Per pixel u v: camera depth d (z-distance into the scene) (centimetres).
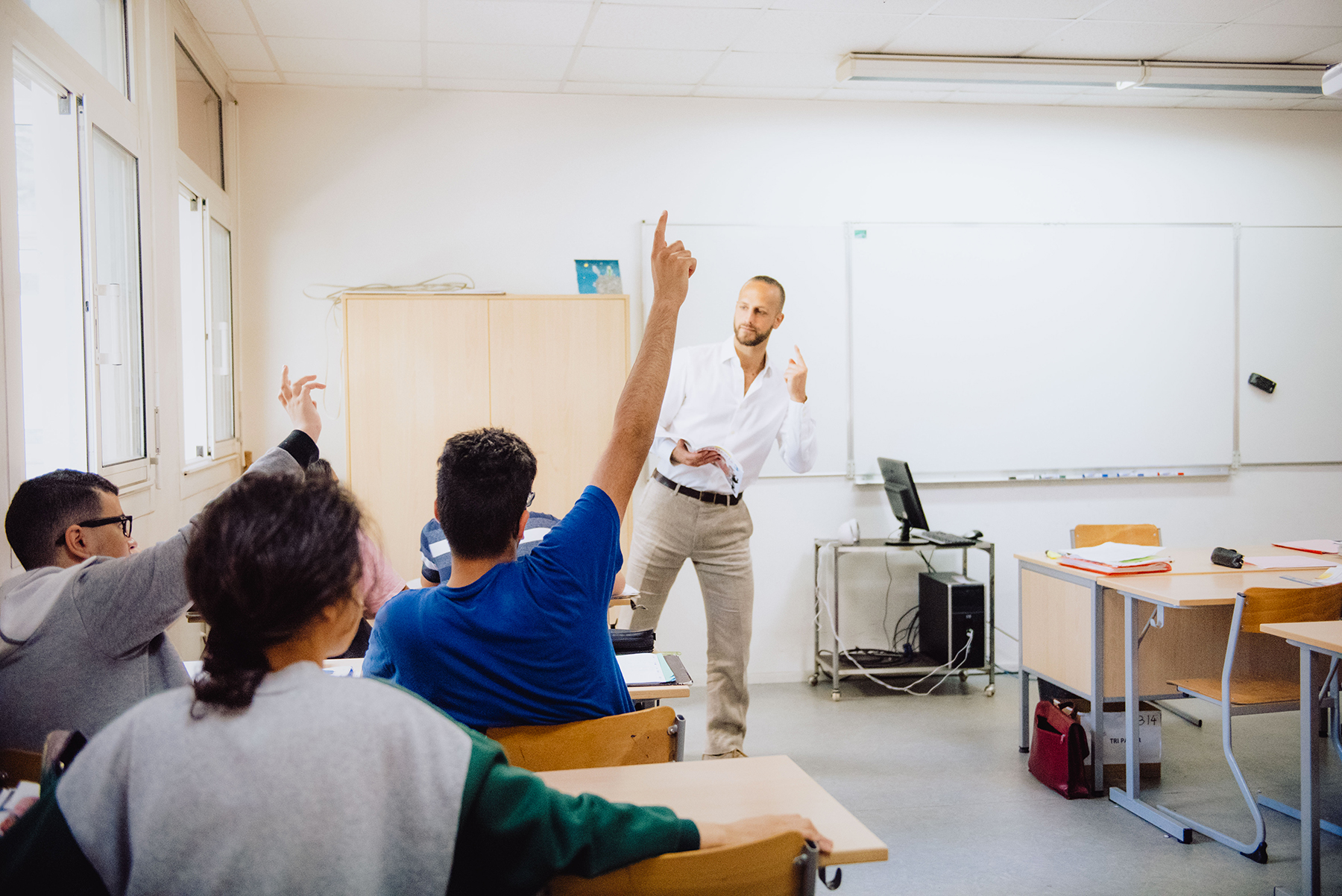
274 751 73
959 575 448
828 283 453
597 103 441
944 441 463
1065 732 304
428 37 369
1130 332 478
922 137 463
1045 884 242
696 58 397
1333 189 495
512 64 399
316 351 423
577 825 84
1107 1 356
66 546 151
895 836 273
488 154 434
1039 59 412
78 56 236
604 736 141
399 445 395
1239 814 287
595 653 142
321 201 422
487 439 138
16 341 191
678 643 447
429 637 132
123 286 282
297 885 72
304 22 352
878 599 460
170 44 317
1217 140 487
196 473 346
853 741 361
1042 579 337
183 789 71
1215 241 485
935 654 436
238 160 415
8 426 187
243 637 77
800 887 100
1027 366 469
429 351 397
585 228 441
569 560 137
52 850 71
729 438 329
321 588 77
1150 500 484
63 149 239
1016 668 471
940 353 462
